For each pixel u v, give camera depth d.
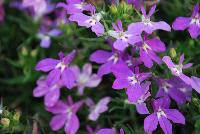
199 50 0.30
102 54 0.29
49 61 0.28
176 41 0.32
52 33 0.34
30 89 0.34
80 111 0.32
